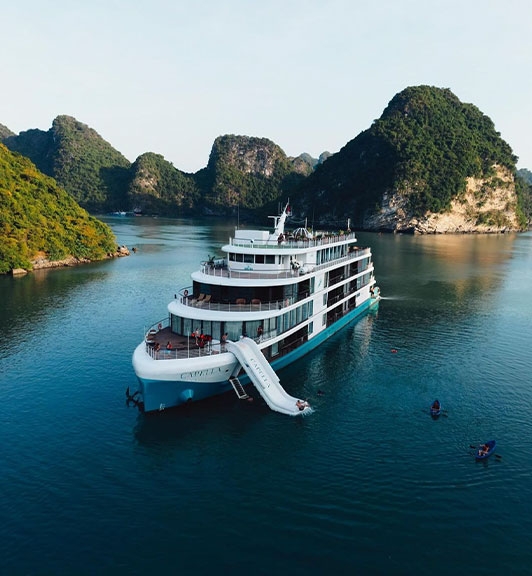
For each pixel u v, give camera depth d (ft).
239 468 98.53
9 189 376.89
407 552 76.79
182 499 88.48
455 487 94.22
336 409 126.31
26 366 153.28
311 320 164.25
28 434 111.04
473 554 76.89
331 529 81.46
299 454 104.17
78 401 128.47
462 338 193.57
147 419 116.26
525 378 151.64
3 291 269.44
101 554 75.05
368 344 182.19
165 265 381.40
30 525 80.84
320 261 173.47
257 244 156.35
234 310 132.26
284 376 147.43
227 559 74.54
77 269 357.61
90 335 186.19
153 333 133.39
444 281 335.88
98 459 100.94
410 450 107.34
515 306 256.11
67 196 454.81
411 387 142.41
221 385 124.36
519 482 96.58
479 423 121.29
